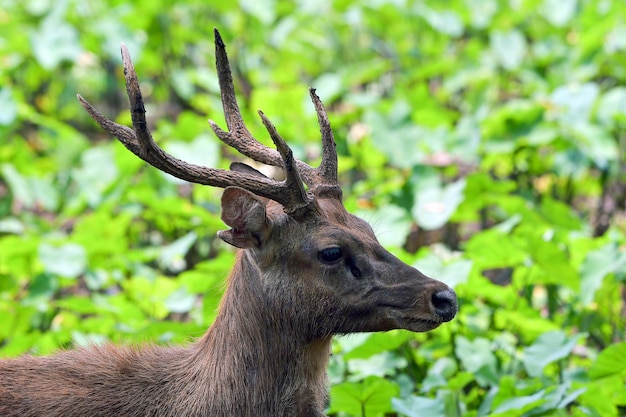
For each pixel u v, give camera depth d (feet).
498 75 55.16
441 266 34.24
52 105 60.03
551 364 33.06
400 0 58.80
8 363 26.63
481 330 34.40
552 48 55.83
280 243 25.72
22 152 50.88
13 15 60.64
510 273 42.34
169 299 36.86
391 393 29.40
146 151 25.21
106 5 58.90
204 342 26.73
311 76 61.77
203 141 44.57
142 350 27.27
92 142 61.21
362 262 25.64
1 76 52.19
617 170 47.21
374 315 25.70
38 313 38.52
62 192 48.75
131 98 24.94
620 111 46.57
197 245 45.19
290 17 58.44
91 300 36.42
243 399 26.00
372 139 45.27
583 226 41.88
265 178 25.76
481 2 60.75
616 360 30.35
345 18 60.03
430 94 56.13
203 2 58.59
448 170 45.62
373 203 43.42
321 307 25.75
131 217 44.93
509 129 45.55
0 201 48.42
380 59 59.52
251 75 57.67
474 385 33.58
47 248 39.01
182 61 59.36
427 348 34.30
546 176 48.49
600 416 30.01
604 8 55.62
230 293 26.53
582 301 34.63
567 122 45.50
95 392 26.16
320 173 26.91
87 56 57.77
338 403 29.91
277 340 26.07
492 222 46.24
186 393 26.25
